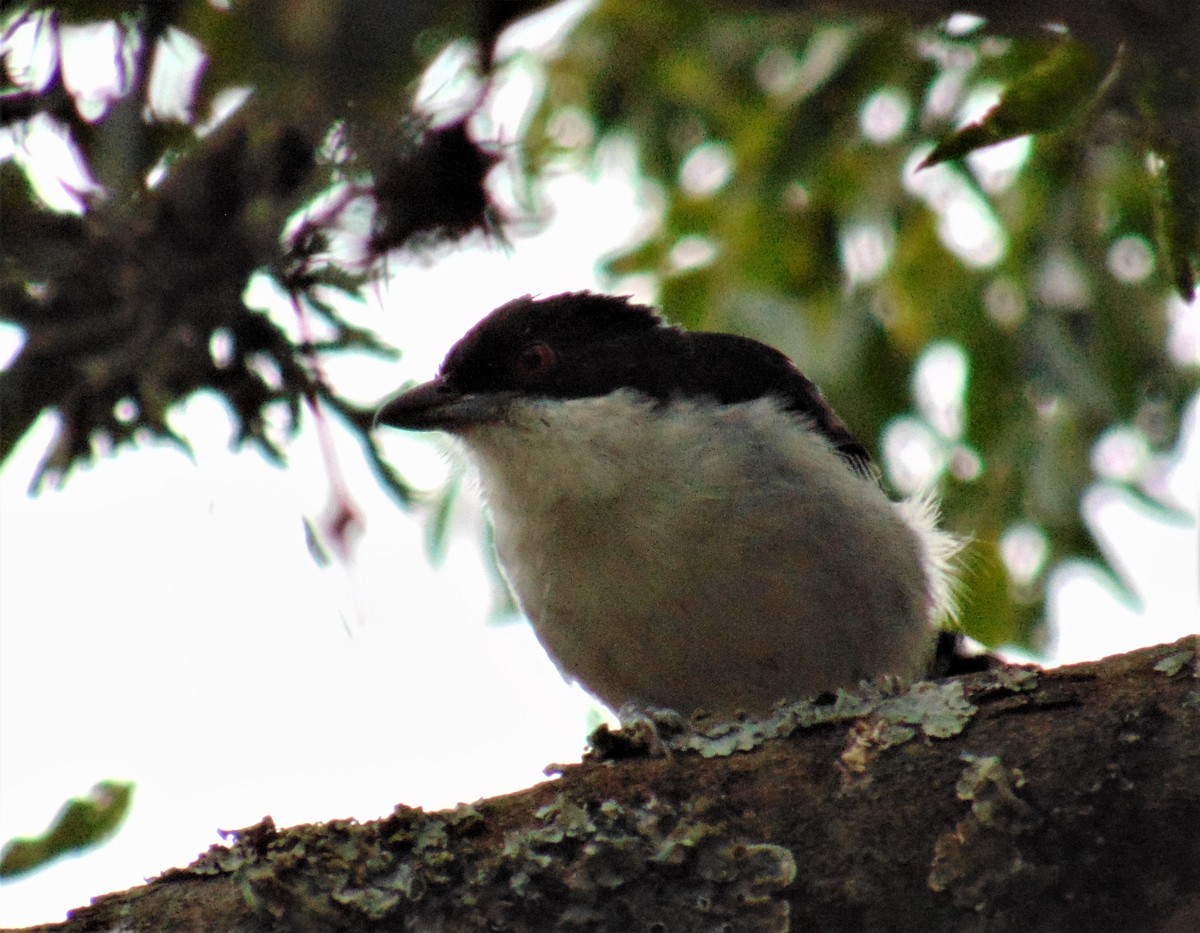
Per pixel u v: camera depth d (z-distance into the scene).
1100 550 12.22
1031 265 12.32
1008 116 6.51
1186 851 5.78
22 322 7.56
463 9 6.59
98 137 7.44
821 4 6.81
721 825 6.18
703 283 12.43
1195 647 6.12
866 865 6.01
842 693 6.51
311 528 8.13
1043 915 5.84
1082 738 6.00
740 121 12.66
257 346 7.88
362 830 6.36
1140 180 11.77
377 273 7.57
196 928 6.21
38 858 7.91
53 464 7.87
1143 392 12.36
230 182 7.39
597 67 12.71
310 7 5.96
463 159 7.41
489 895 6.15
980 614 12.28
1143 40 6.03
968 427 12.38
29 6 7.27
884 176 12.23
